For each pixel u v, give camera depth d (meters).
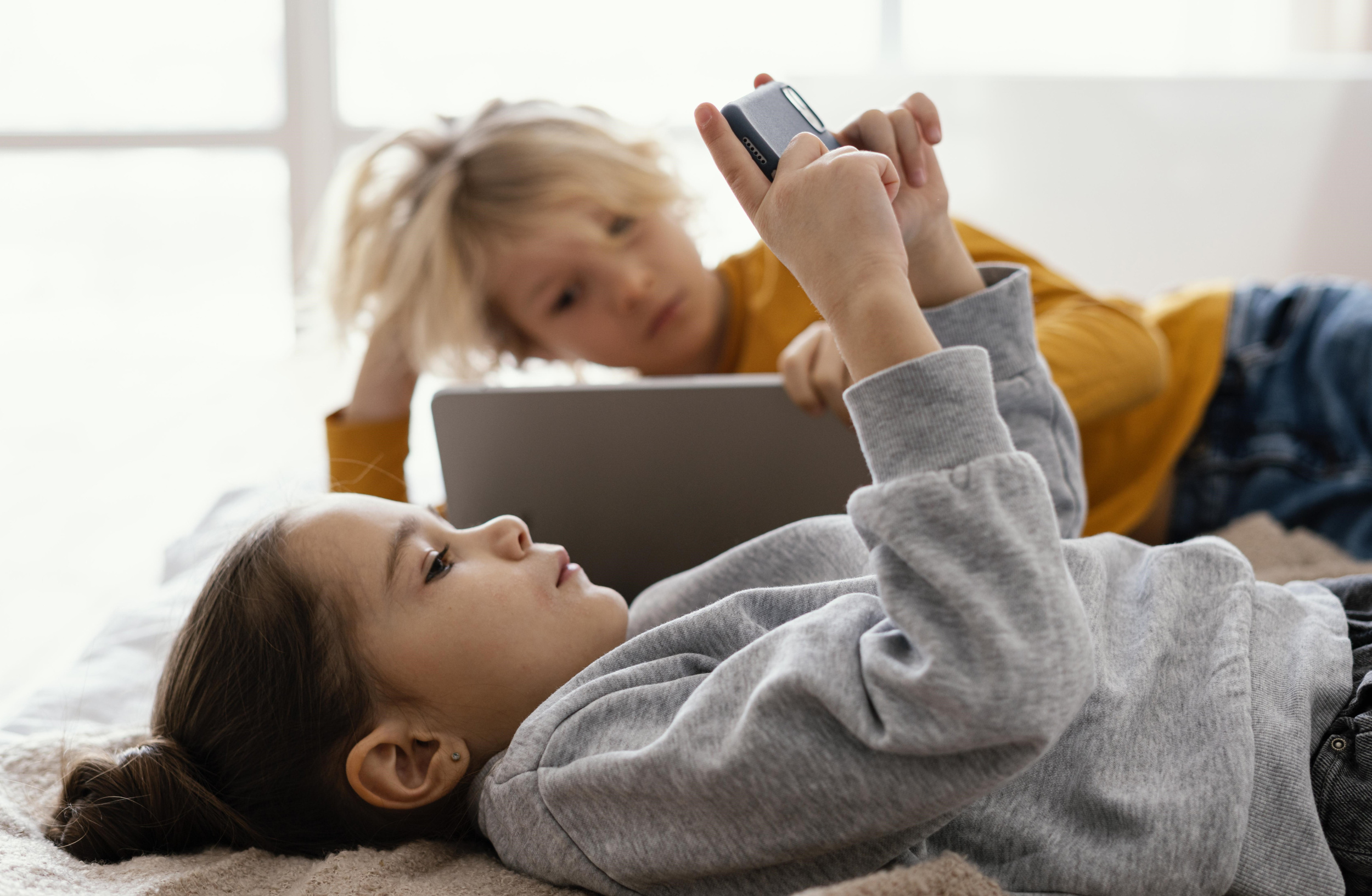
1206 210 2.97
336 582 0.76
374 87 3.87
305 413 3.33
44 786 0.81
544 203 1.41
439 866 0.70
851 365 0.64
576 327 1.47
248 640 0.76
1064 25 3.51
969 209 3.13
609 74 3.76
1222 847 0.59
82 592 2.10
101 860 0.71
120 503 2.58
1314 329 1.40
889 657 0.57
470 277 1.46
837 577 0.81
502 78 3.81
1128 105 2.98
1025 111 3.04
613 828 0.63
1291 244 2.91
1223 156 2.93
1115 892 0.59
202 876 0.65
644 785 0.61
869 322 0.63
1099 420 1.25
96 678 1.08
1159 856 0.59
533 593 0.77
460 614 0.74
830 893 0.53
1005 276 0.96
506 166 1.44
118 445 3.04
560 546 0.91
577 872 0.64
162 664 1.08
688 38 3.71
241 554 0.79
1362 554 1.28
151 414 3.34
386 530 0.78
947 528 0.58
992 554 0.57
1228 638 0.69
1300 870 0.60
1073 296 1.36
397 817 0.74
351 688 0.74
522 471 1.00
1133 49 3.47
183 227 4.13
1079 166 3.04
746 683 0.62
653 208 1.46
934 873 0.55
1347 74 2.82
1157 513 1.44
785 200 0.68
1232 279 2.94
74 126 3.99
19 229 4.11
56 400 3.49
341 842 0.74
